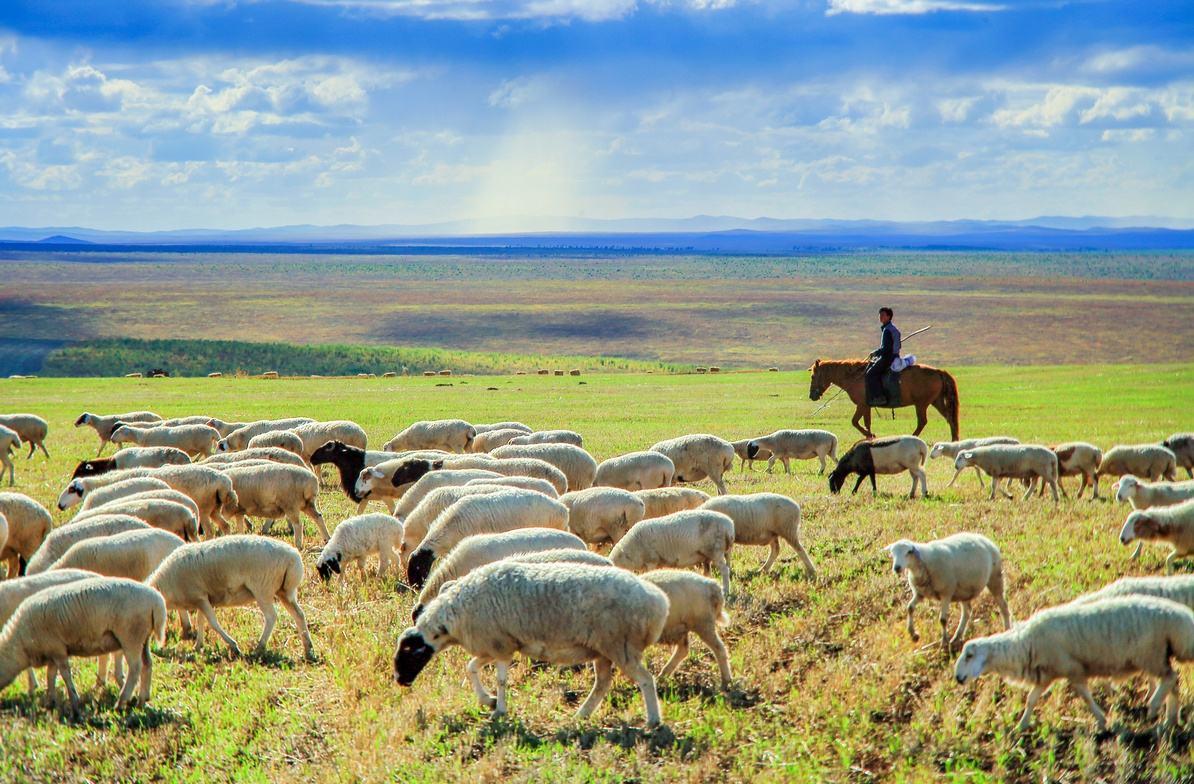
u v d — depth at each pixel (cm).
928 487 2142
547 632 964
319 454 2162
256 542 1195
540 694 1050
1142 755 848
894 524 1625
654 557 1281
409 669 992
